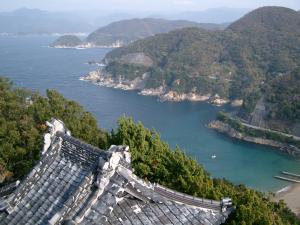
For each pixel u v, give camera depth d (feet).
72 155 37.29
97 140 101.50
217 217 38.19
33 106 105.60
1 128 94.43
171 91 619.26
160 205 36.42
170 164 86.74
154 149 89.45
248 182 299.99
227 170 322.34
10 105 103.30
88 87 622.54
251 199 85.66
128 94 615.16
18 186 38.04
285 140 401.90
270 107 465.47
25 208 35.81
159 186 37.83
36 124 102.22
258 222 78.13
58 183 36.09
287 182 302.04
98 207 32.35
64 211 32.19
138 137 89.51
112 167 33.37
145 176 85.15
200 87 623.36
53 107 108.99
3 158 89.66
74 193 32.89
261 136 411.54
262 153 376.68
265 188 288.71
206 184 81.00
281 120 447.83
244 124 452.76
